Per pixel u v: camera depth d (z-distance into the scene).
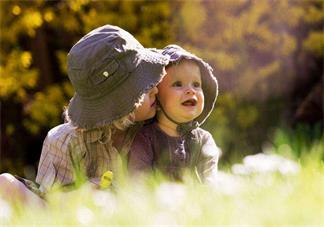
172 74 4.89
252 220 3.01
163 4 13.67
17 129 14.35
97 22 13.54
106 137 4.75
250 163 4.16
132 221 3.19
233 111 13.88
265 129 14.09
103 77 4.62
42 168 4.94
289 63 14.59
